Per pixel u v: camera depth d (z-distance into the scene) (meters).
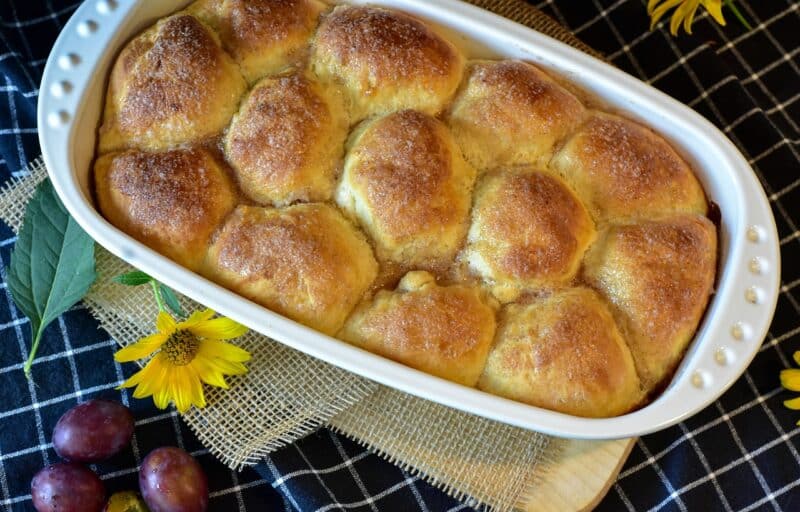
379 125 0.53
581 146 0.54
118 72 0.55
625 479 0.60
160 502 0.56
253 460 0.58
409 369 0.50
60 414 0.61
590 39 0.67
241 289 0.52
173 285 0.51
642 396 0.53
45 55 0.65
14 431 0.60
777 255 0.53
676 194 0.55
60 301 0.58
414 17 0.56
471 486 0.58
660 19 0.66
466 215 0.53
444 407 0.60
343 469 0.60
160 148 0.54
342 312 0.52
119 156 0.54
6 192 0.63
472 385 0.52
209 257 0.53
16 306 0.63
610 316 0.53
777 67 0.67
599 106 0.57
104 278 0.61
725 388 0.51
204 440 0.58
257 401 0.59
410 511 0.59
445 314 0.51
